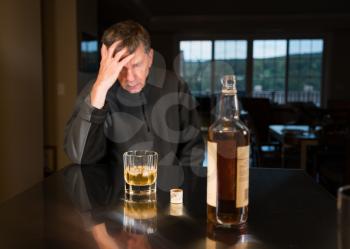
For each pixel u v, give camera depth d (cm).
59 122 381
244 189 71
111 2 606
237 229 71
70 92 378
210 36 940
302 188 99
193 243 65
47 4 372
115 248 62
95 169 119
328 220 76
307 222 75
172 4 702
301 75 921
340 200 52
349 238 52
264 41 925
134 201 88
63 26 373
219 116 74
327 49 899
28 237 67
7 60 256
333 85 887
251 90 937
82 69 390
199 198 90
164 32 903
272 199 90
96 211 81
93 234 69
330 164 306
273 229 71
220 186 71
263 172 117
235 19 831
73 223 74
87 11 407
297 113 546
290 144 319
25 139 285
